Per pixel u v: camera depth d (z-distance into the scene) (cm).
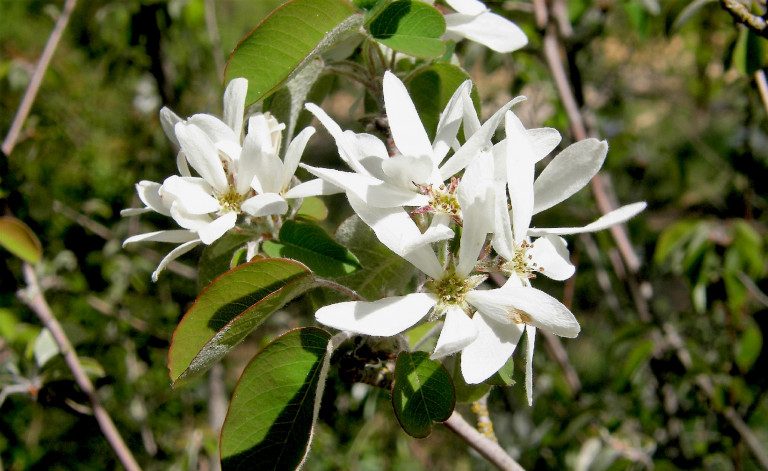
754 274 31
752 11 25
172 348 19
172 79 46
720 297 32
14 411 42
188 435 40
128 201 48
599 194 33
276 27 20
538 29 32
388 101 20
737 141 45
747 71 26
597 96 48
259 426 19
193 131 20
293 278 19
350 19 21
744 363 30
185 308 48
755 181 37
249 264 19
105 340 40
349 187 19
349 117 24
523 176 19
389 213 19
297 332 19
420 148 20
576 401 36
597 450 33
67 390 29
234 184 20
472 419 38
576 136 31
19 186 30
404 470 50
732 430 32
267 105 22
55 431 45
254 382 19
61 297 42
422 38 21
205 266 21
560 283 50
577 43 37
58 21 34
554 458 34
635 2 36
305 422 19
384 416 42
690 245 32
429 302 19
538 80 38
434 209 19
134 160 49
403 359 19
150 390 46
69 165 49
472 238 19
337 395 36
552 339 37
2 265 28
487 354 19
